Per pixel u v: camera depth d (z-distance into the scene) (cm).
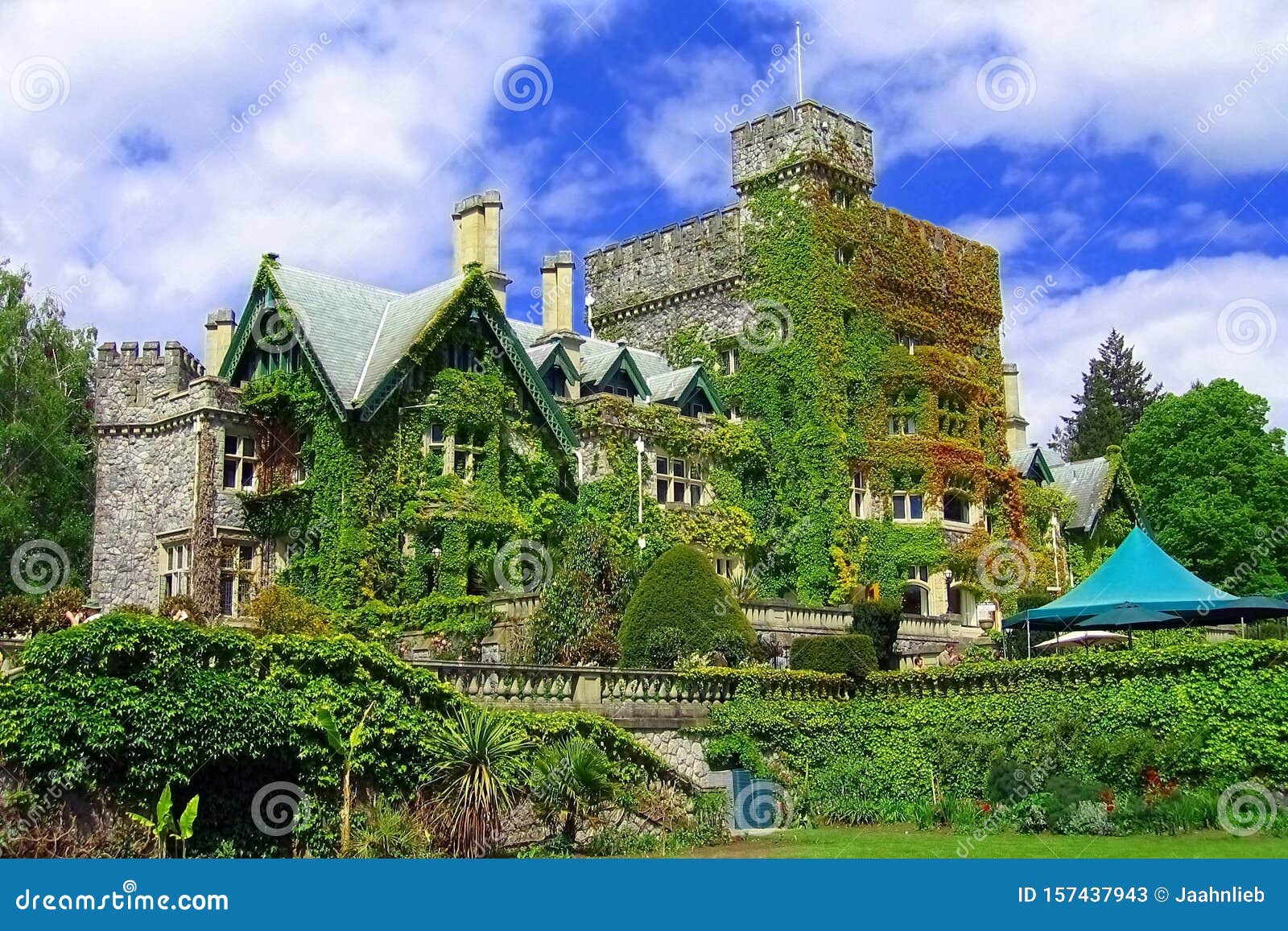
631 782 2738
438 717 2439
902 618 4338
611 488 4412
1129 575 3100
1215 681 2700
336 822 2269
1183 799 2591
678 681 3008
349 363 4053
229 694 2159
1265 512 5738
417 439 3978
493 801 2367
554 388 4619
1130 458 6269
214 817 2166
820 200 5175
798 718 3127
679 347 5519
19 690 1991
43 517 4562
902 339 5441
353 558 3797
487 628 3644
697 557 3469
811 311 5091
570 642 3384
